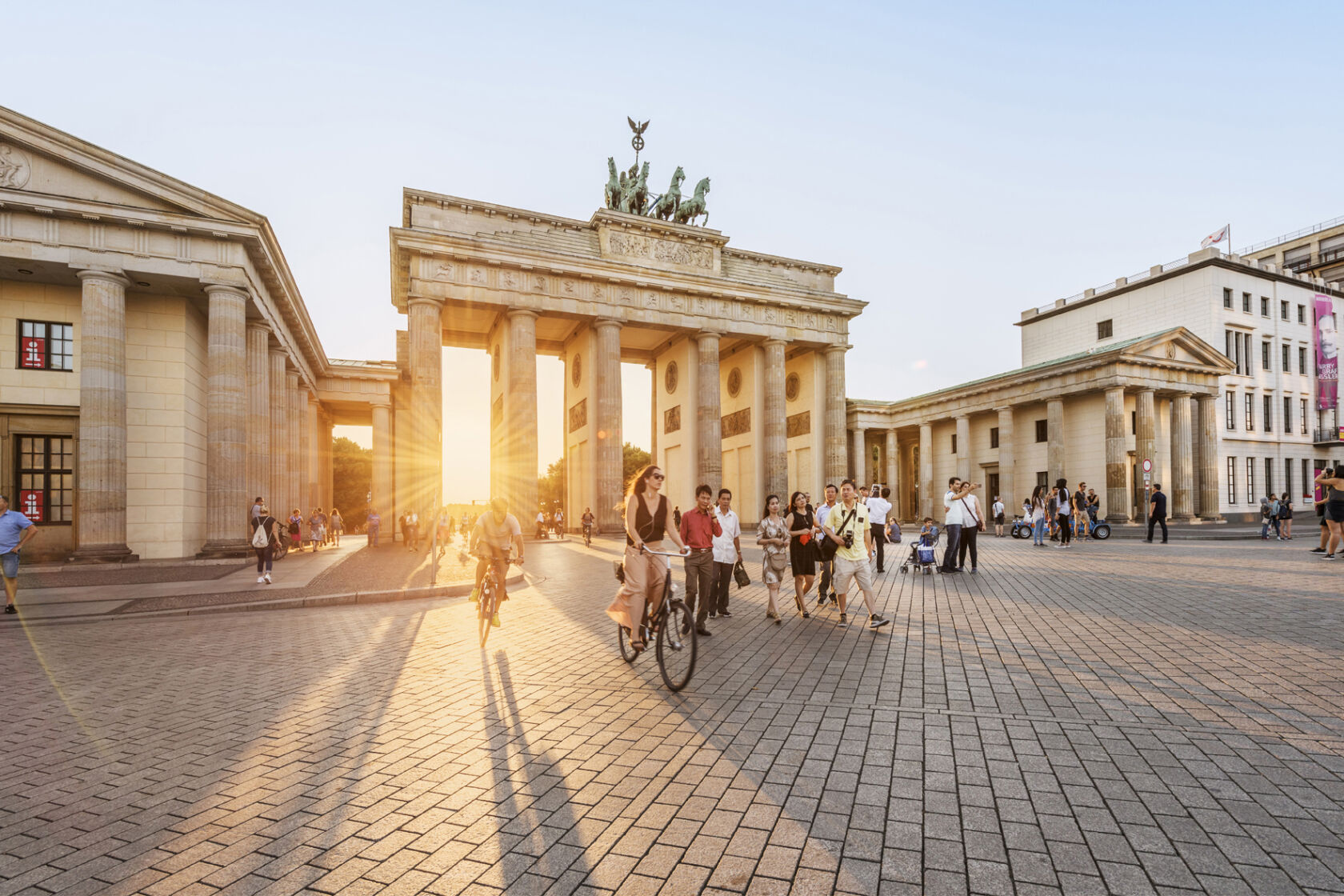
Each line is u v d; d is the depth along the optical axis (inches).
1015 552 1077.8
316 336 1769.2
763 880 156.7
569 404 2390.5
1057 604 539.5
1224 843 169.0
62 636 479.8
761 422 2336.4
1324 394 2596.0
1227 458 2324.1
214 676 358.3
